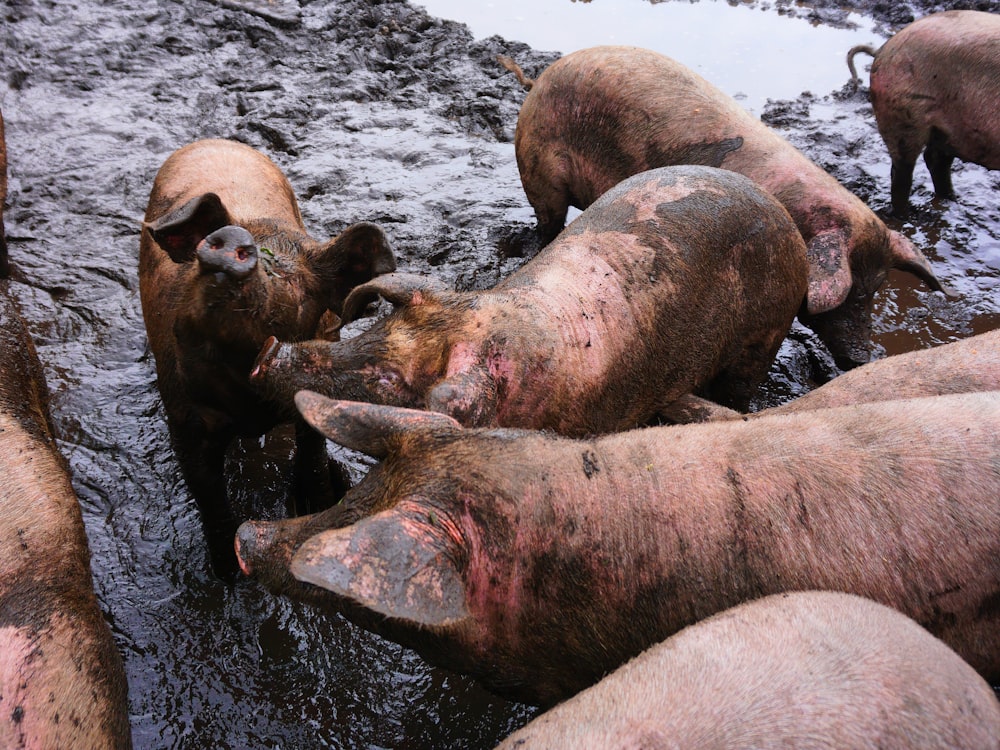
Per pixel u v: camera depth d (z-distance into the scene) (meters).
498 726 1.68
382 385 1.69
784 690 1.01
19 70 3.86
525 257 3.06
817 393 1.89
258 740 1.65
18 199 3.15
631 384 1.99
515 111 3.84
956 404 1.45
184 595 1.89
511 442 1.38
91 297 2.74
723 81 4.15
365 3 4.63
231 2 4.50
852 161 3.59
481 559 1.32
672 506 1.37
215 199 1.68
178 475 2.16
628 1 5.11
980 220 3.32
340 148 3.52
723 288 2.11
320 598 1.40
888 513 1.35
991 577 1.34
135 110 3.70
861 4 4.95
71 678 1.30
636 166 2.79
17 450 1.62
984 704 1.02
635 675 1.10
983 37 3.15
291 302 1.72
